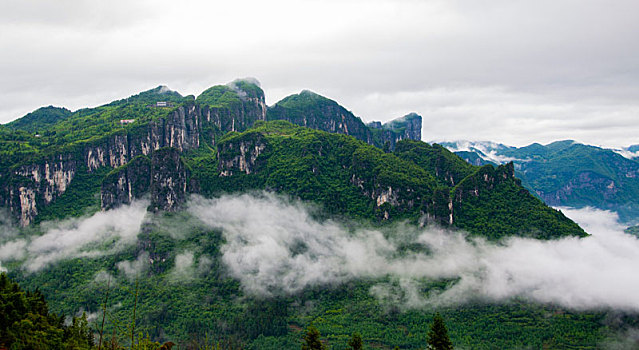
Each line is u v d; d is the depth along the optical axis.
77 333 176.75
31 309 176.50
